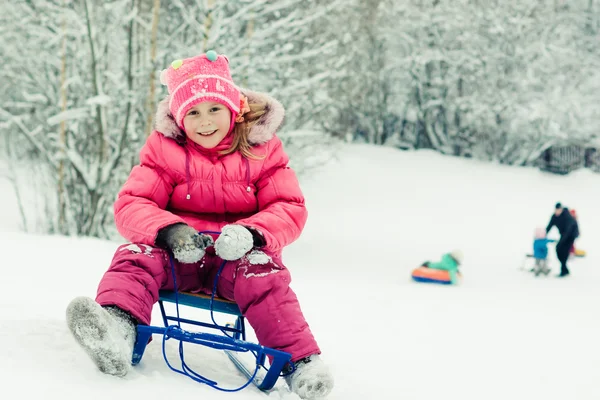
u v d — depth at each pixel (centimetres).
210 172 245
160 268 209
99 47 1025
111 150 1066
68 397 147
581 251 1304
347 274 962
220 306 221
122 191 237
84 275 466
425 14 2394
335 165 2156
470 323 529
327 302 566
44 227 1041
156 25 969
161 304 219
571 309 667
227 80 246
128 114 1005
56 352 181
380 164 2259
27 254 545
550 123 2295
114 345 166
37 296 340
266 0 1007
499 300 723
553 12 2388
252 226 221
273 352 187
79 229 1017
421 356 365
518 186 2131
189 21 959
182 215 250
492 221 1683
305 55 1086
